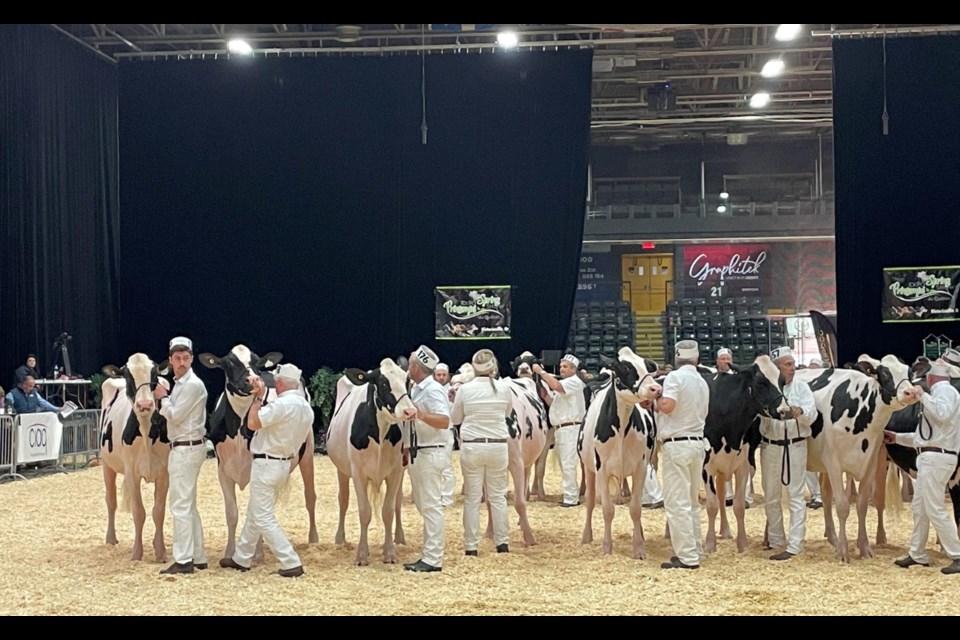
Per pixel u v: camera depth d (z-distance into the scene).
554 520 12.30
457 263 24.11
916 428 9.55
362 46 27.20
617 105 33.41
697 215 35.91
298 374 9.01
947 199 23.16
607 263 36.66
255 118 24.27
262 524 8.76
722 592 8.17
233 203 24.27
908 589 8.25
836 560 9.52
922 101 23.27
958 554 8.88
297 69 24.20
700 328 33.34
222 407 9.22
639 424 9.70
